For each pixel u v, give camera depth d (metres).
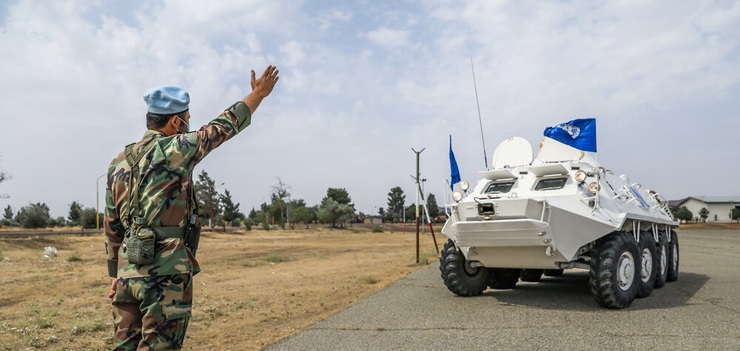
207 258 22.70
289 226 76.31
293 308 9.10
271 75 3.53
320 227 81.19
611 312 7.49
